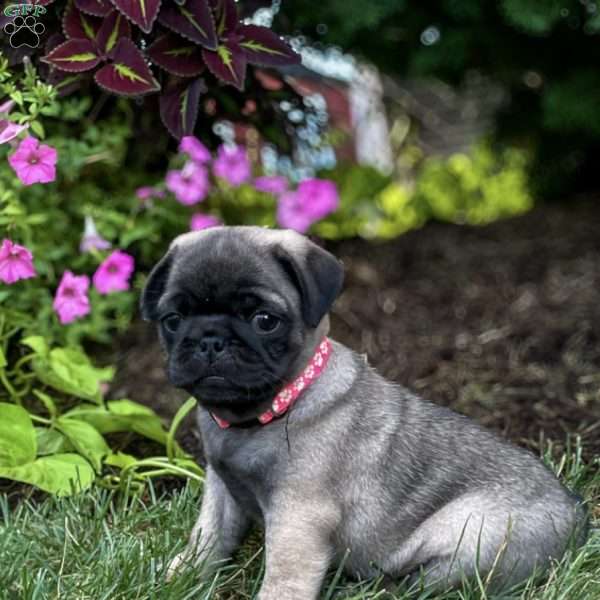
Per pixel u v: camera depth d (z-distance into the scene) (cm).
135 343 148
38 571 101
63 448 119
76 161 137
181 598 99
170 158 149
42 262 135
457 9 198
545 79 211
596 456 121
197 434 129
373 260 182
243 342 96
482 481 101
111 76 117
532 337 147
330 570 103
